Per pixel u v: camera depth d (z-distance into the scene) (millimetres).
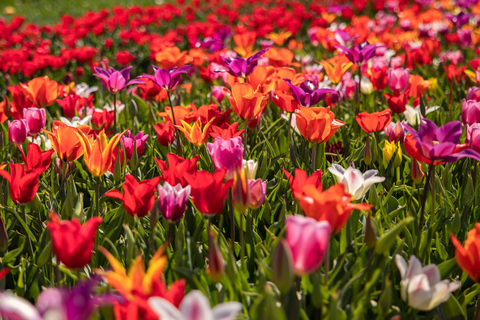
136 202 2414
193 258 2541
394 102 4223
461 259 2018
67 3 22516
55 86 4703
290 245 1701
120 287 1612
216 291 2199
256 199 2521
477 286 2510
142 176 3672
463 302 2354
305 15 12562
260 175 3363
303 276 2135
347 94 5609
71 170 3695
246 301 2182
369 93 5609
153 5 21109
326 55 9172
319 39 9148
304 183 2328
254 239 2775
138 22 12695
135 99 5500
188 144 3977
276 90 3945
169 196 2305
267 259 2309
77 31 11469
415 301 1955
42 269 2559
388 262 2410
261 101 3566
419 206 3102
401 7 14258
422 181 3467
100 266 2668
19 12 20469
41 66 8156
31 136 4121
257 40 11672
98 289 2027
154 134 4648
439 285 1967
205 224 2771
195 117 3840
